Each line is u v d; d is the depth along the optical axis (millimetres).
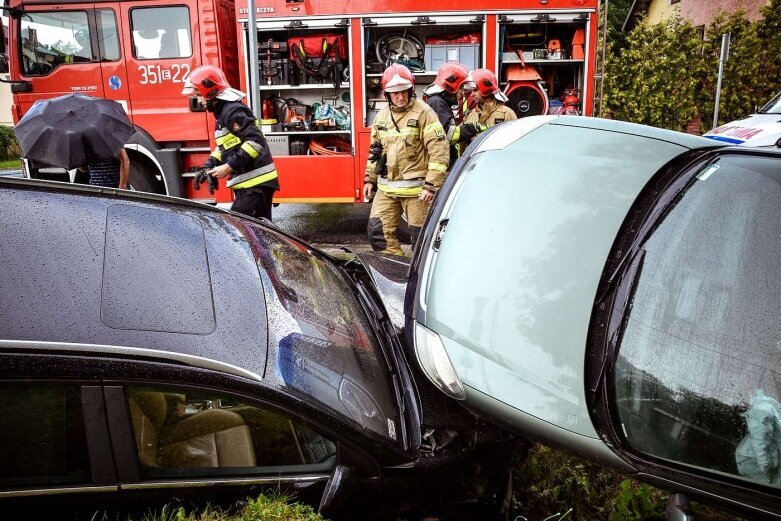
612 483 2367
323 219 7586
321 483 1535
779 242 1639
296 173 6172
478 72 5223
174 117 5961
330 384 1639
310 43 5941
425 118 4188
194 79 4043
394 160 4293
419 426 1742
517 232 1984
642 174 1918
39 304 1506
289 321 1782
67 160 3965
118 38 5898
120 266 1699
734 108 11766
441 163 4145
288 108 6141
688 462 1545
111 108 4254
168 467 1481
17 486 1398
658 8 19422
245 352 1567
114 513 1451
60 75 5996
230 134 4145
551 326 1775
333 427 1527
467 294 1977
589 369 1696
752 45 11555
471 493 1763
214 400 1480
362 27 5828
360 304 2295
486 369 1837
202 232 2029
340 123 6148
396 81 4004
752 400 1517
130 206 2016
